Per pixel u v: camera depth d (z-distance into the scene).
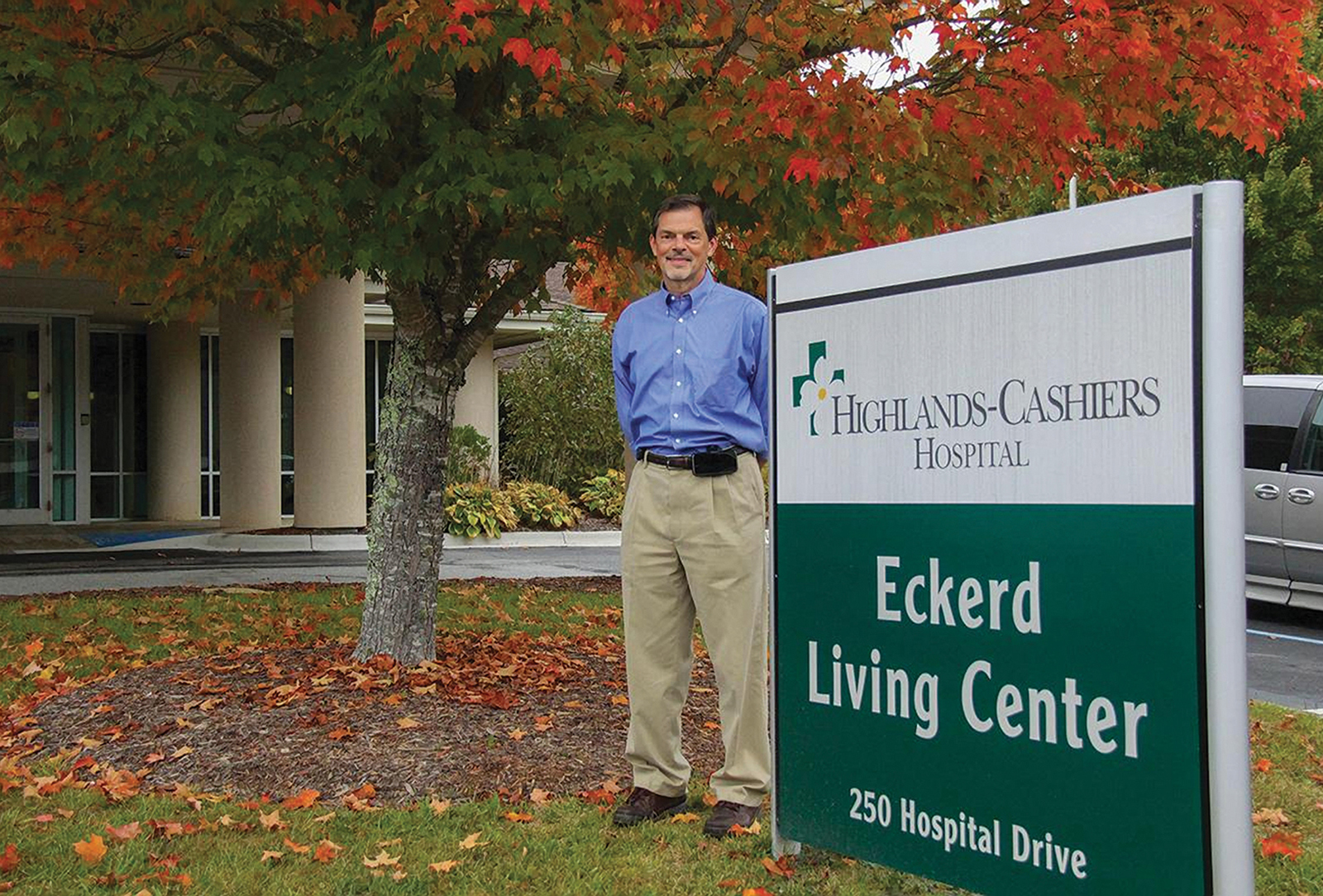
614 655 7.53
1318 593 10.91
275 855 4.02
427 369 6.77
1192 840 2.75
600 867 3.98
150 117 5.50
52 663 7.47
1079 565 3.00
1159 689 2.82
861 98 5.75
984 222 7.07
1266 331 19.80
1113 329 2.92
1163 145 19.22
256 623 9.06
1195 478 2.75
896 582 3.48
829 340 3.68
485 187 5.64
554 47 5.53
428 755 5.02
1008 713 3.17
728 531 4.22
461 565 15.11
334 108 5.73
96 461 21.56
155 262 7.87
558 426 23.48
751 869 3.94
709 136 5.88
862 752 3.58
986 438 3.23
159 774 4.99
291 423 24.08
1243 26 6.04
